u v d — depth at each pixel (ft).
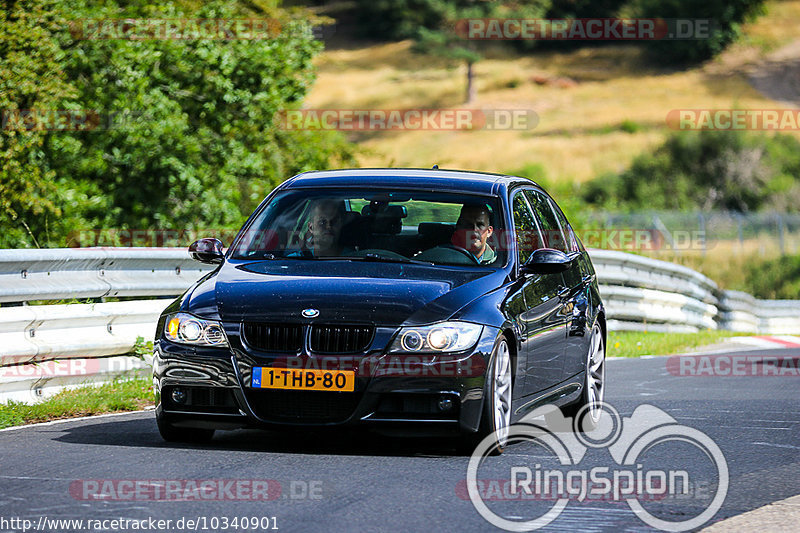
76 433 83.30
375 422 72.90
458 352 73.51
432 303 75.15
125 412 94.84
